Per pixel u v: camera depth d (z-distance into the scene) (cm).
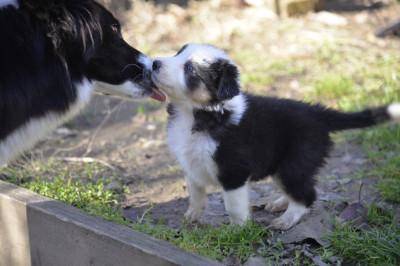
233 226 202
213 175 204
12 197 195
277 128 208
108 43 195
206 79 203
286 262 195
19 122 188
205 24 343
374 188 219
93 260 188
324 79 267
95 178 226
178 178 229
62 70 190
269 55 293
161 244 185
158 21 353
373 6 364
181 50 208
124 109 267
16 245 197
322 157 211
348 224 203
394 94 257
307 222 207
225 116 202
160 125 258
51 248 192
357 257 196
